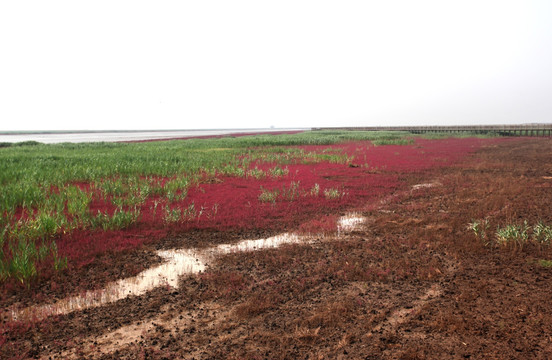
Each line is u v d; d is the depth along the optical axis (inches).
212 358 147.6
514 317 174.1
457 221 349.7
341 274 233.0
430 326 169.3
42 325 173.6
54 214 342.0
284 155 1010.7
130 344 158.2
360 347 154.0
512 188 498.0
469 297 196.5
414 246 285.6
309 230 333.7
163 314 185.5
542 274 223.3
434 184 569.0
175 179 588.4
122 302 198.4
